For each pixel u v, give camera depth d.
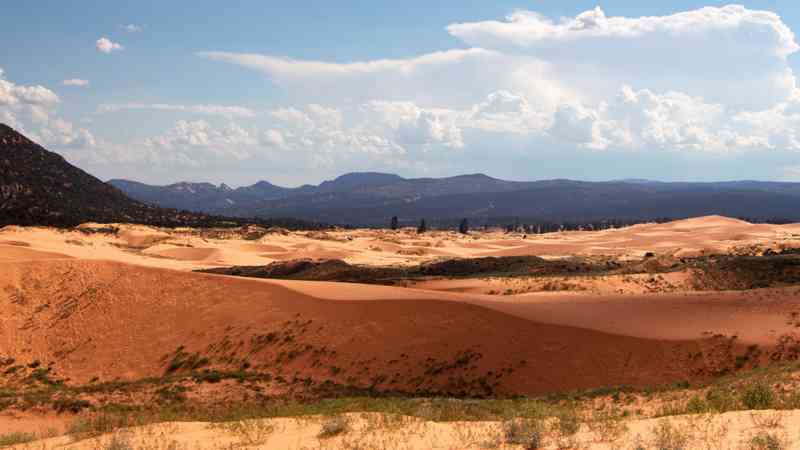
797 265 65.50
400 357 36.25
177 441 13.53
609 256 114.44
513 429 12.59
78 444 13.95
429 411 19.59
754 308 37.81
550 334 36.31
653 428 12.36
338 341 38.78
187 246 153.12
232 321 43.66
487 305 40.94
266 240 182.62
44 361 42.16
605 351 34.03
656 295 44.78
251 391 32.41
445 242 194.50
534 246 160.50
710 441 10.65
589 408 21.88
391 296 43.84
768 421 11.87
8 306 48.09
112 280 51.41
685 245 133.62
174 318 45.75
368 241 182.88
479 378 33.47
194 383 33.19
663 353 33.19
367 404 24.97
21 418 27.31
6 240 119.25
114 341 43.78
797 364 24.47
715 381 25.81
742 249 102.81
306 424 15.27
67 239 141.50
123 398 30.16
